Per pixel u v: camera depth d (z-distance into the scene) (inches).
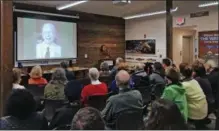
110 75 205.6
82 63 401.4
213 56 346.6
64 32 376.2
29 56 336.5
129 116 104.0
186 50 426.9
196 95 133.0
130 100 106.1
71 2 315.6
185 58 426.0
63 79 151.8
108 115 107.0
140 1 318.0
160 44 411.5
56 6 352.8
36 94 158.6
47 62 358.3
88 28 407.8
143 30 438.0
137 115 106.1
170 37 306.8
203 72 157.9
